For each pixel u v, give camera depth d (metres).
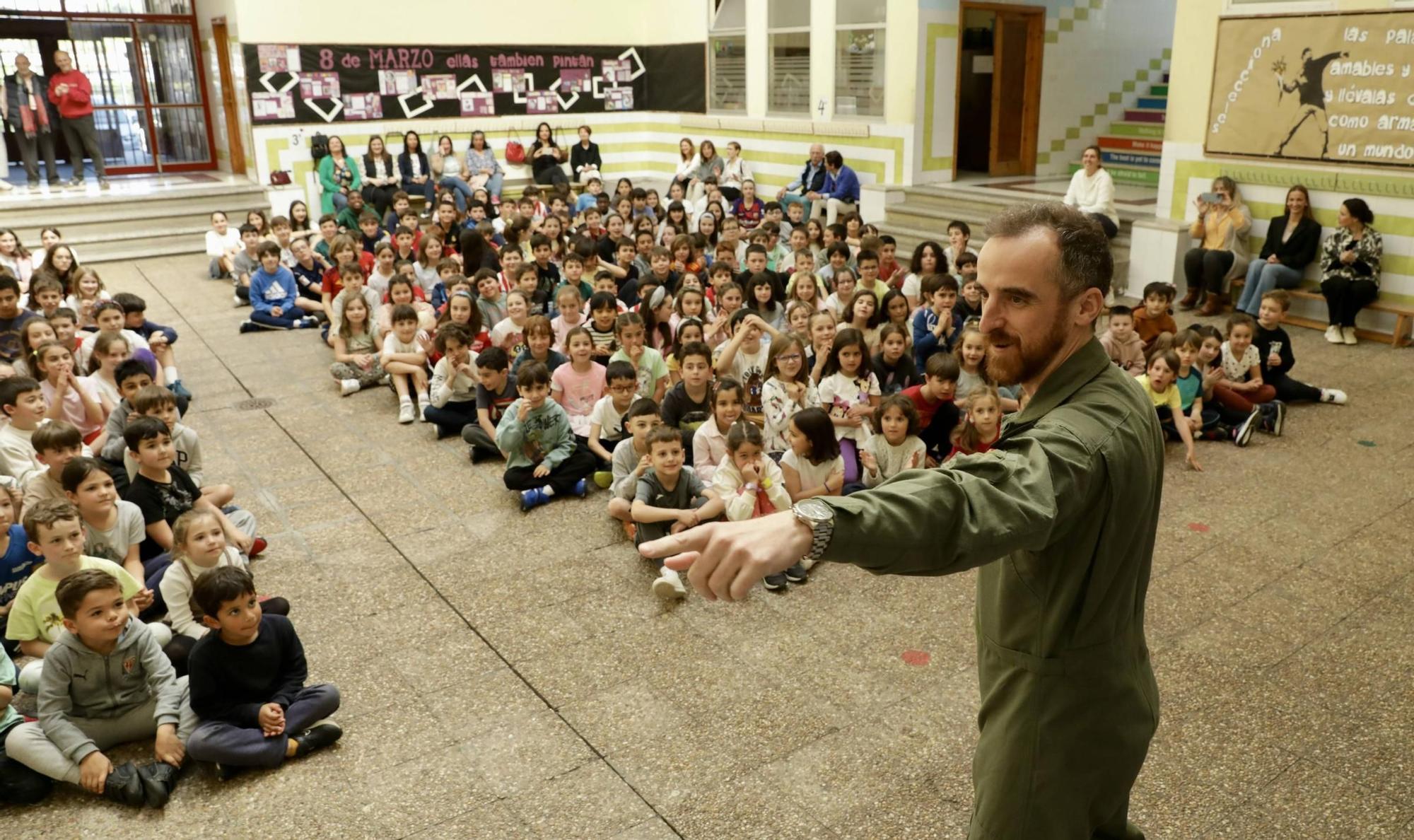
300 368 8.27
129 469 4.77
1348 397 7.29
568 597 4.60
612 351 6.98
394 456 6.35
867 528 1.35
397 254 10.20
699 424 5.82
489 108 15.17
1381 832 3.13
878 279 8.95
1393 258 8.57
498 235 11.46
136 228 12.79
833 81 13.52
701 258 9.47
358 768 3.49
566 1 15.46
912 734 3.62
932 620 4.39
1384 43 8.34
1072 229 1.67
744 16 14.58
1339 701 3.80
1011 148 13.65
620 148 16.41
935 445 5.93
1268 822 3.18
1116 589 1.81
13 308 6.72
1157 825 3.17
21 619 3.81
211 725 3.45
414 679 3.99
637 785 3.38
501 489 5.84
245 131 14.01
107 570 3.92
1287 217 8.99
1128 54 14.30
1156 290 7.28
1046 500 1.52
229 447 6.51
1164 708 3.77
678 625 4.37
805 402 5.77
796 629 4.33
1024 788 1.88
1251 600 4.54
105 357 6.02
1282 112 9.09
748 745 3.57
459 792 3.36
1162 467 1.87
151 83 15.02
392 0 14.12
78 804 3.35
